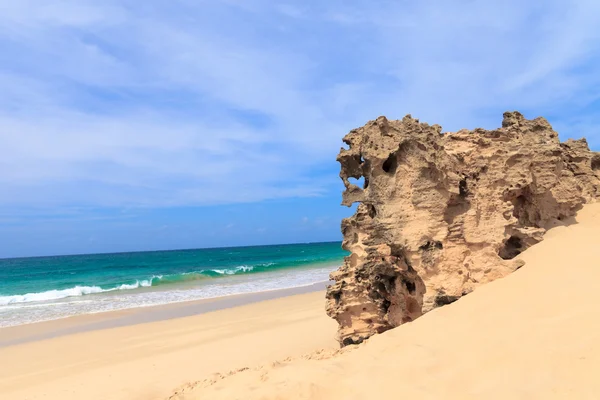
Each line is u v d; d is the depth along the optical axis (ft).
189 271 184.75
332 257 251.39
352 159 34.68
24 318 81.35
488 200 30.55
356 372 20.34
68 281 152.25
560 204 36.88
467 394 16.63
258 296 98.89
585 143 46.06
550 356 17.25
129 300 100.17
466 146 33.94
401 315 32.53
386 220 30.04
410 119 30.94
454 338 21.22
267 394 19.94
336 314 35.76
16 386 42.11
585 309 20.06
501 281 26.45
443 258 28.91
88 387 38.78
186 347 51.85
